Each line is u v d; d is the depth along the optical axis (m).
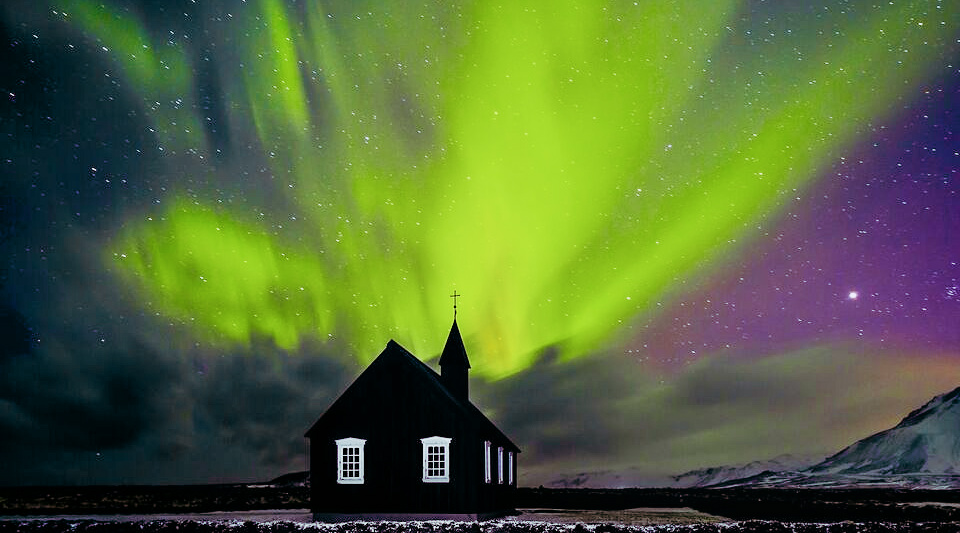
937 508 78.06
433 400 42.12
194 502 84.88
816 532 41.94
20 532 42.34
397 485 41.75
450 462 41.41
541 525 41.47
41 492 105.00
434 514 41.12
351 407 42.94
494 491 46.94
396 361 43.06
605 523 48.56
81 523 46.72
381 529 37.06
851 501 106.12
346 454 42.50
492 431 48.28
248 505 78.75
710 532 40.94
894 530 43.16
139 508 75.31
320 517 42.19
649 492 131.88
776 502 98.94
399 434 42.16
